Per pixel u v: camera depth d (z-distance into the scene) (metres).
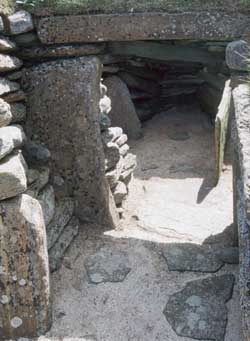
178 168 4.11
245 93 2.43
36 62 2.82
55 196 3.02
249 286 2.03
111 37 2.69
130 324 2.50
